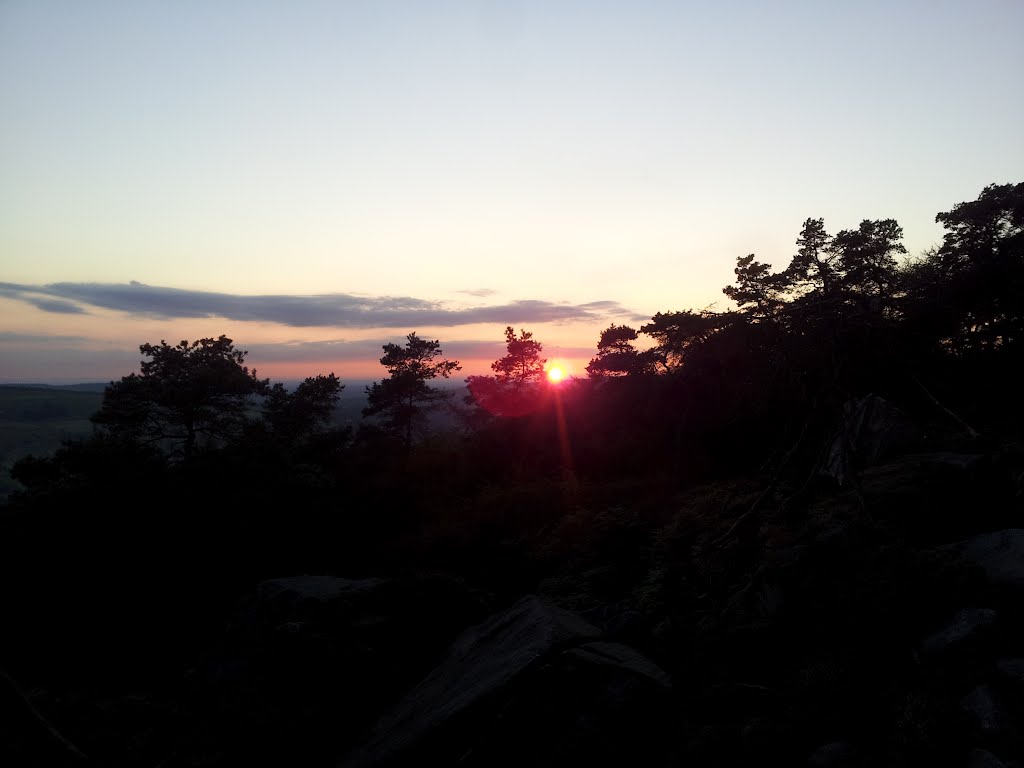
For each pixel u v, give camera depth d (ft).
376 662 36.27
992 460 32.99
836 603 24.94
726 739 20.97
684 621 31.83
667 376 96.99
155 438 90.22
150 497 73.72
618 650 27.22
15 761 19.56
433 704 28.40
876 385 47.55
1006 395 56.44
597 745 22.41
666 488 73.31
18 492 74.23
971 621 20.57
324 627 38.60
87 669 56.54
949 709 17.97
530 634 28.48
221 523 73.36
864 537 27.96
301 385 107.76
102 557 67.46
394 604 41.09
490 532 73.00
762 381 35.40
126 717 40.63
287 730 33.91
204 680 42.57
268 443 87.81
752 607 29.19
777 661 25.07
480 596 45.29
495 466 101.14
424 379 125.29
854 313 29.71
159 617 63.87
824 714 20.48
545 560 59.77
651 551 48.60
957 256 85.05
